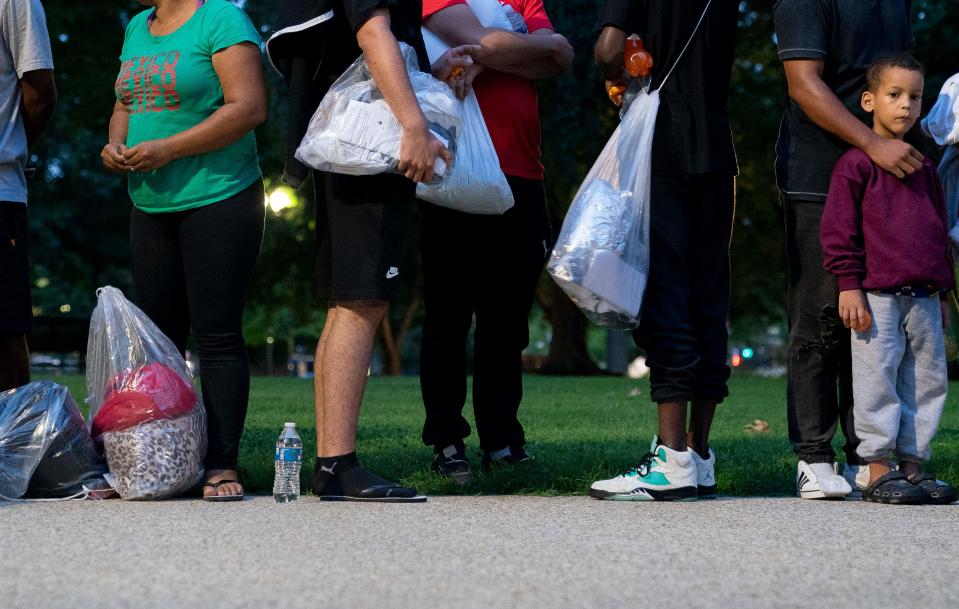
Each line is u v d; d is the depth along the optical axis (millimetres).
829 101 6887
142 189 6812
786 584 4168
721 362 7070
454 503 6332
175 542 4840
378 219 6297
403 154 6074
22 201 7273
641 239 6719
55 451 6547
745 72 32469
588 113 27000
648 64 6777
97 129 30484
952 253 7242
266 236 39594
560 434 10742
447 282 7594
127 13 30031
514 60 7395
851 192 6812
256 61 6812
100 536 4980
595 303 6621
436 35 7469
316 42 6434
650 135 6793
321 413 6512
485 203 6863
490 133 7555
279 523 5387
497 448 7855
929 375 6824
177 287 6984
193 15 6879
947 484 6719
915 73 6777
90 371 6891
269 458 7809
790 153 7164
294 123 6457
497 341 7777
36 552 4602
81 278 45531
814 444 6922
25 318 7219
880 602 3926
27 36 7230
